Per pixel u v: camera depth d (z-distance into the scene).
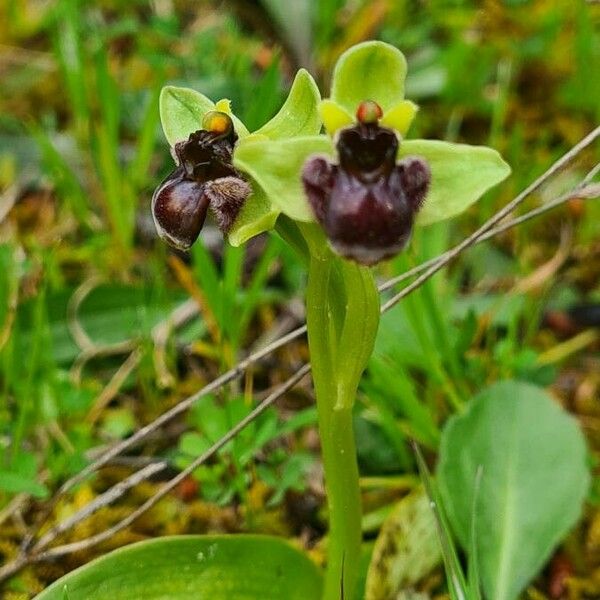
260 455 0.21
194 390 0.22
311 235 0.17
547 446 0.20
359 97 0.17
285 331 0.23
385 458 0.21
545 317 0.24
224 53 0.32
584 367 0.23
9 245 0.22
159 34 0.31
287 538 0.20
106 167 0.24
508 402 0.20
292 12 0.30
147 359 0.22
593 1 0.27
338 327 0.17
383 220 0.16
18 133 0.29
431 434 0.21
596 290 0.24
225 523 0.20
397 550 0.19
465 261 0.25
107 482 0.21
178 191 0.17
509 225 0.19
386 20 0.33
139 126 0.28
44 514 0.19
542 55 0.30
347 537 0.18
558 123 0.29
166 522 0.20
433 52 0.31
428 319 0.22
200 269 0.21
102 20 0.33
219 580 0.18
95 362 0.23
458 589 0.18
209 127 0.17
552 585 0.20
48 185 0.27
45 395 0.21
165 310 0.22
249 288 0.22
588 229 0.25
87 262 0.25
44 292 0.20
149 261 0.24
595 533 0.20
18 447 0.20
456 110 0.30
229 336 0.22
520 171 0.26
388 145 0.16
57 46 0.26
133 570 0.18
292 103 0.17
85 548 0.19
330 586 0.18
